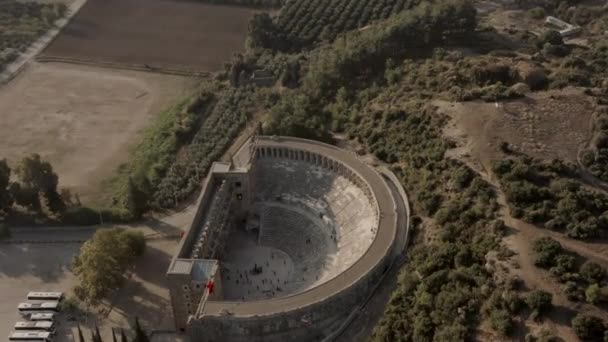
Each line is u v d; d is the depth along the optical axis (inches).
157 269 7623.0
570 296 5064.0
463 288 5541.3
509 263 5526.6
